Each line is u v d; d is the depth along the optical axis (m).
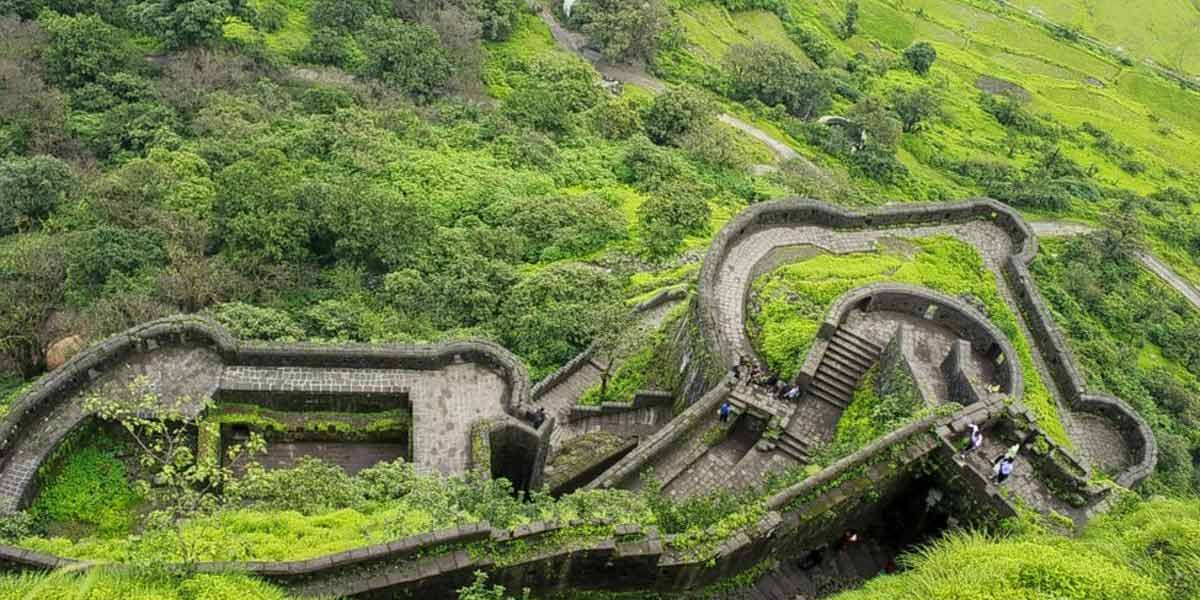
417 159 62.09
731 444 30.92
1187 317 78.12
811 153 96.44
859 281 38.19
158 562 17.19
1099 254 80.88
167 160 53.47
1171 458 45.62
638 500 24.06
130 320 39.12
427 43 82.19
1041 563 17.83
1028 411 28.39
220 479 23.55
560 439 36.41
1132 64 145.50
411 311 44.62
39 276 42.47
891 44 138.88
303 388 30.09
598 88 86.62
